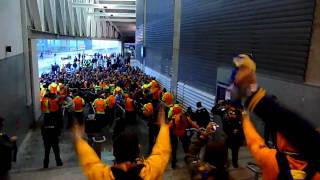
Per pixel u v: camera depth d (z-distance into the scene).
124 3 37.53
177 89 16.28
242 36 9.45
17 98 10.88
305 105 6.43
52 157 9.20
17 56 11.15
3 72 9.01
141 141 10.32
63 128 12.17
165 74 19.36
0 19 8.91
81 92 15.18
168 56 18.44
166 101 12.75
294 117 0.84
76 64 31.00
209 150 2.17
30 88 13.07
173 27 17.06
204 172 2.14
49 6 15.43
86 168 1.49
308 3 6.60
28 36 12.83
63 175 6.66
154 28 23.14
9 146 5.38
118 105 12.59
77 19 24.31
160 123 1.85
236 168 5.78
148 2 25.75
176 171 6.26
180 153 8.48
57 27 18.05
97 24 38.97
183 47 15.30
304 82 6.71
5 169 5.32
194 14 13.68
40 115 15.50
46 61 25.66
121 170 1.43
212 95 11.74
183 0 15.18
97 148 5.91
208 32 12.16
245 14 9.26
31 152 9.91
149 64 25.61
